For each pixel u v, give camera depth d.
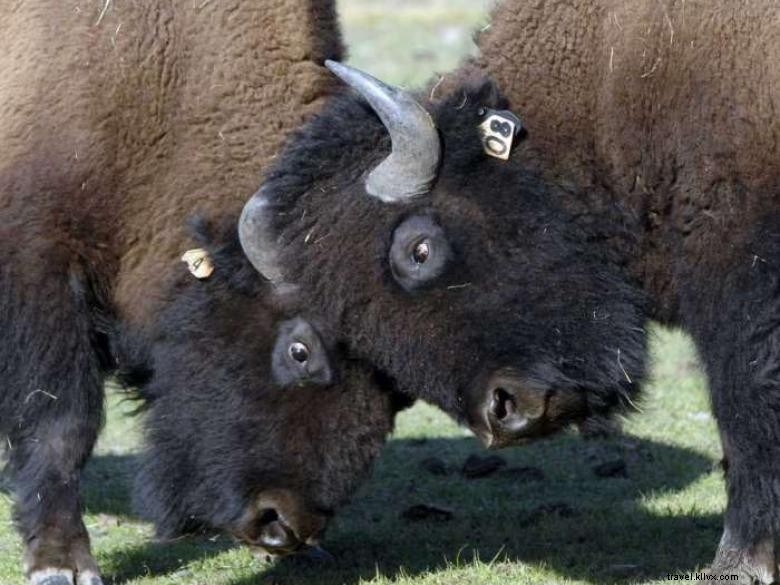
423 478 30.38
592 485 29.69
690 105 21.92
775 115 21.56
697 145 21.89
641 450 31.66
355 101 23.08
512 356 22.12
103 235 24.39
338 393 23.33
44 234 23.84
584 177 22.84
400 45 76.12
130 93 24.39
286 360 23.42
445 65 70.06
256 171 24.73
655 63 22.12
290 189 22.92
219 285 23.98
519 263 22.28
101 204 24.27
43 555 23.36
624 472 30.34
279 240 22.97
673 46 22.03
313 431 23.33
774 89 21.56
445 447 32.38
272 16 25.19
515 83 23.03
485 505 28.66
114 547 26.41
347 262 22.66
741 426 22.11
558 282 22.34
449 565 24.89
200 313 24.03
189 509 24.27
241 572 25.06
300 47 25.25
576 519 27.39
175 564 25.50
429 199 22.39
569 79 22.83
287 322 23.53
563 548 25.72
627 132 22.42
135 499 25.11
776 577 22.56
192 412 24.05
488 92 22.66
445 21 83.12
